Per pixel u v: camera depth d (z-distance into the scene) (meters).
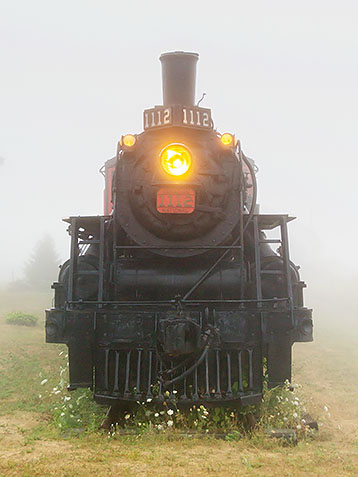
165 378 6.51
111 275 7.50
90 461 4.88
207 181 7.29
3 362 10.84
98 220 7.57
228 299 7.28
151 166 7.29
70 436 5.95
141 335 6.66
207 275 7.25
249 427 6.27
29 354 11.97
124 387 6.74
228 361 6.62
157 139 7.50
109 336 6.69
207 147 7.50
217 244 7.28
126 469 4.61
